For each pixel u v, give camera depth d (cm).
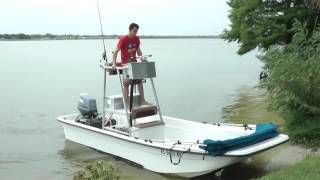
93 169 656
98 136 996
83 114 1129
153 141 870
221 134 898
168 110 1622
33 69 3700
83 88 2355
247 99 1800
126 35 948
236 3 1853
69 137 1120
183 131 977
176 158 810
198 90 2188
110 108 1012
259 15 1761
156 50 9925
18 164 977
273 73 980
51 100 1928
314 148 894
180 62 4834
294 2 1738
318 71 940
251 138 773
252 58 5766
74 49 9881
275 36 1684
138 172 872
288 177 658
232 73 3225
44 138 1216
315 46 1033
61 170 925
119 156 953
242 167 845
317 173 661
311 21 1670
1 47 12194
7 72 3400
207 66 4091
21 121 1465
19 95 2086
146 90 2216
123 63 958
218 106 1664
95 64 4344
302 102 943
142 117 959
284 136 825
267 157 877
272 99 1013
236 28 1861
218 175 812
